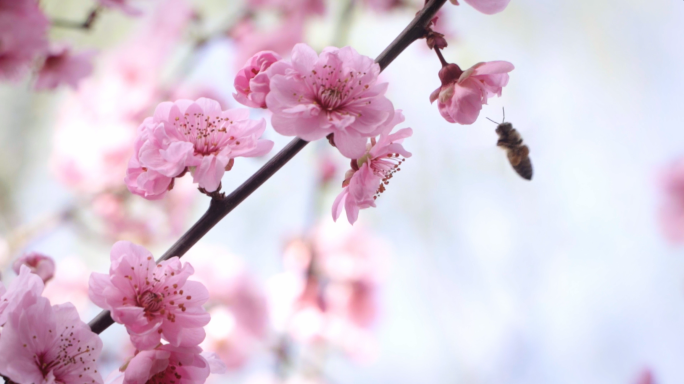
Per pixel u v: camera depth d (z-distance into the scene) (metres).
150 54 0.96
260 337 0.90
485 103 0.56
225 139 0.54
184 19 0.95
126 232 0.93
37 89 0.68
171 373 0.54
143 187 0.54
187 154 0.53
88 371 0.53
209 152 0.54
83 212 0.92
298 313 0.91
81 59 0.69
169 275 0.54
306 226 0.95
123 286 0.53
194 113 0.54
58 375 0.53
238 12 0.95
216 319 0.90
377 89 0.54
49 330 0.53
